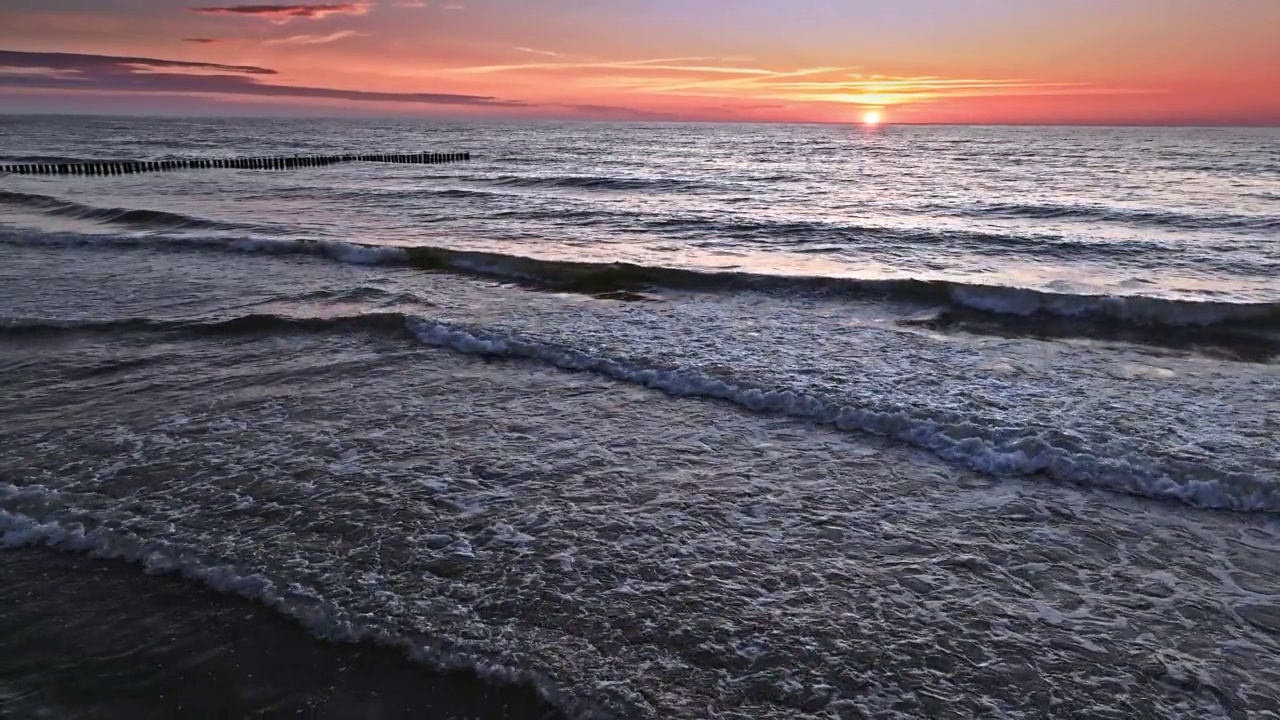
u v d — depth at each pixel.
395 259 14.34
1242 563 4.50
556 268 13.23
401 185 33.47
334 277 12.80
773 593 4.18
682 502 5.25
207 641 3.74
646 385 7.70
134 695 3.38
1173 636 3.83
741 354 8.52
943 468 5.79
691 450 6.13
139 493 5.25
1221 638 3.81
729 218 22.11
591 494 5.36
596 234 19.17
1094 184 35.00
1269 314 9.84
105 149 67.56
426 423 6.66
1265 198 27.75
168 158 54.47
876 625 3.90
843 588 4.24
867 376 7.73
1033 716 3.29
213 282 12.23
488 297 11.56
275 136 109.25
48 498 5.14
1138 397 7.17
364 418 6.76
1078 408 6.83
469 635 3.77
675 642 3.74
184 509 5.03
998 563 4.51
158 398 7.17
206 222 19.31
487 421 6.73
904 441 6.26
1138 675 3.54
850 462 5.91
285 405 7.05
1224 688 3.45
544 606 4.02
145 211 20.08
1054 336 9.56
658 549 4.63
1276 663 3.62
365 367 8.20
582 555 4.54
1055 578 4.35
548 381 7.83
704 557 4.55
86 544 4.59
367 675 3.50
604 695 3.36
